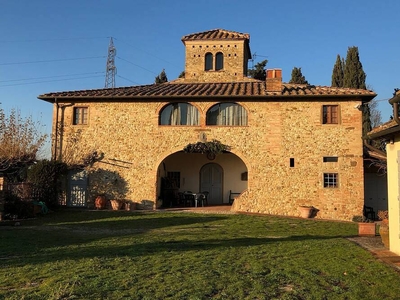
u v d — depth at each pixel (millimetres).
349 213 18016
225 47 23656
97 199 19281
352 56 29844
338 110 18609
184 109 19672
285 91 19203
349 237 11625
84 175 19906
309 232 13188
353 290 6117
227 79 23438
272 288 6180
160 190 21266
